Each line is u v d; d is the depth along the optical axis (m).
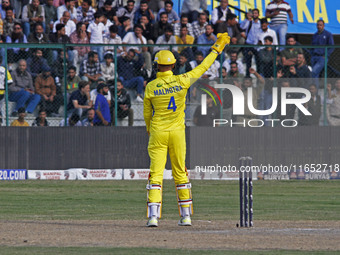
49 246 26.61
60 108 73.75
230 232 31.36
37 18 80.12
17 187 61.12
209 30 80.88
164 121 33.22
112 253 24.72
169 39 80.94
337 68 74.31
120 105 72.81
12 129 68.75
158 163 33.59
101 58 73.56
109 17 81.38
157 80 33.28
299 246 26.73
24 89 73.06
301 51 73.81
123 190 58.66
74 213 42.62
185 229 32.84
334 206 47.41
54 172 68.69
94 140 68.88
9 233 30.89
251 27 83.31
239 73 72.88
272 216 40.84
